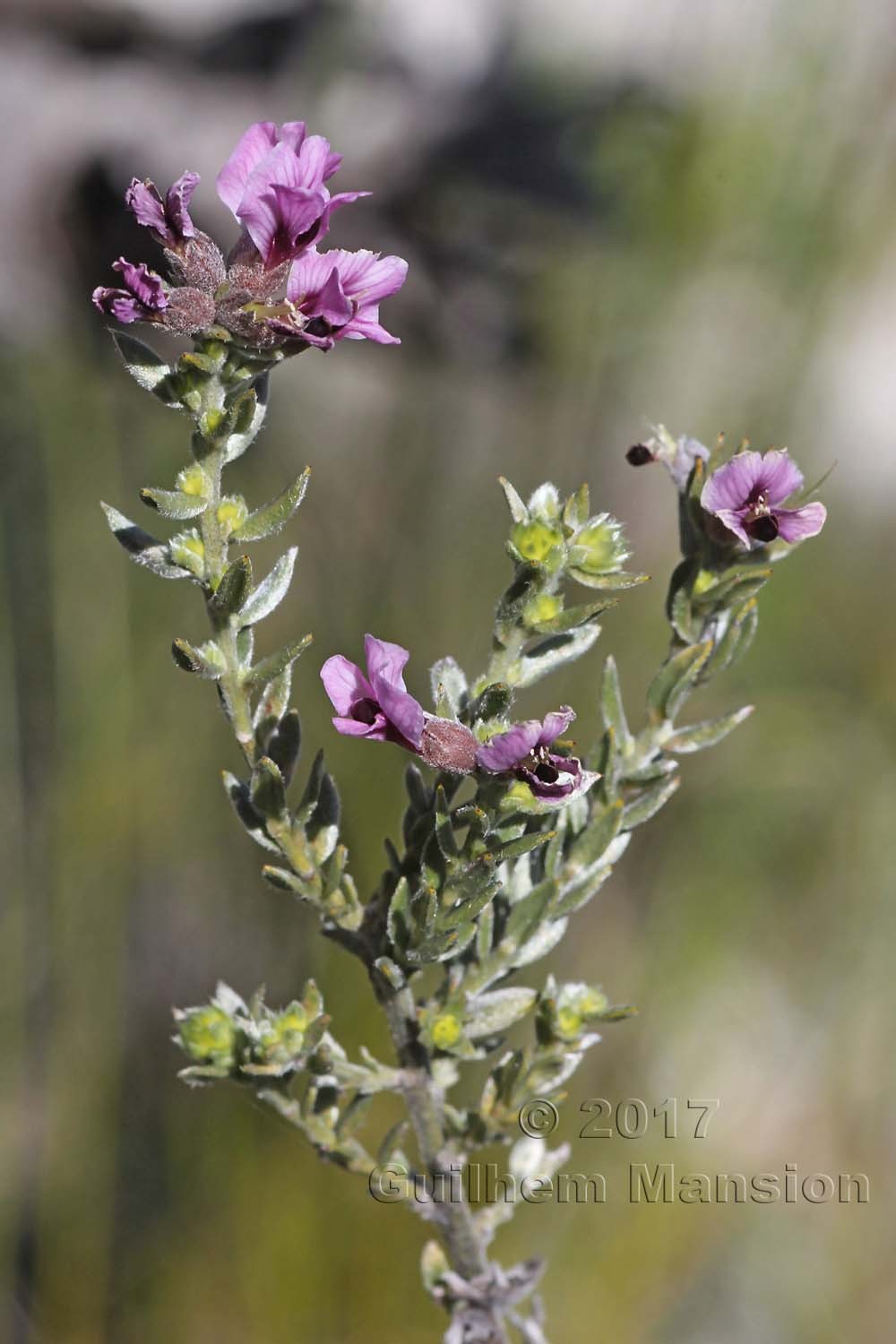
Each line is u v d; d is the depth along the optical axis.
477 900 0.22
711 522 0.23
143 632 0.39
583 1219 0.37
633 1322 0.37
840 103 0.40
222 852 0.37
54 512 0.38
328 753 0.37
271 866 0.22
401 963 0.22
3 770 0.38
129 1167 0.36
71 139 0.40
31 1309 0.35
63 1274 0.35
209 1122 0.35
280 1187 0.34
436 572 0.40
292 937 0.36
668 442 0.24
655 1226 0.38
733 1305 0.38
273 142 0.22
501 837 0.22
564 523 0.23
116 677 0.38
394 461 0.40
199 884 0.37
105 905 0.37
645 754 0.24
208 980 0.37
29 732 0.38
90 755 0.38
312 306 0.22
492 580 0.40
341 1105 0.24
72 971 0.37
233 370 0.22
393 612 0.39
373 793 0.36
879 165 0.40
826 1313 0.39
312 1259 0.34
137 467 0.39
